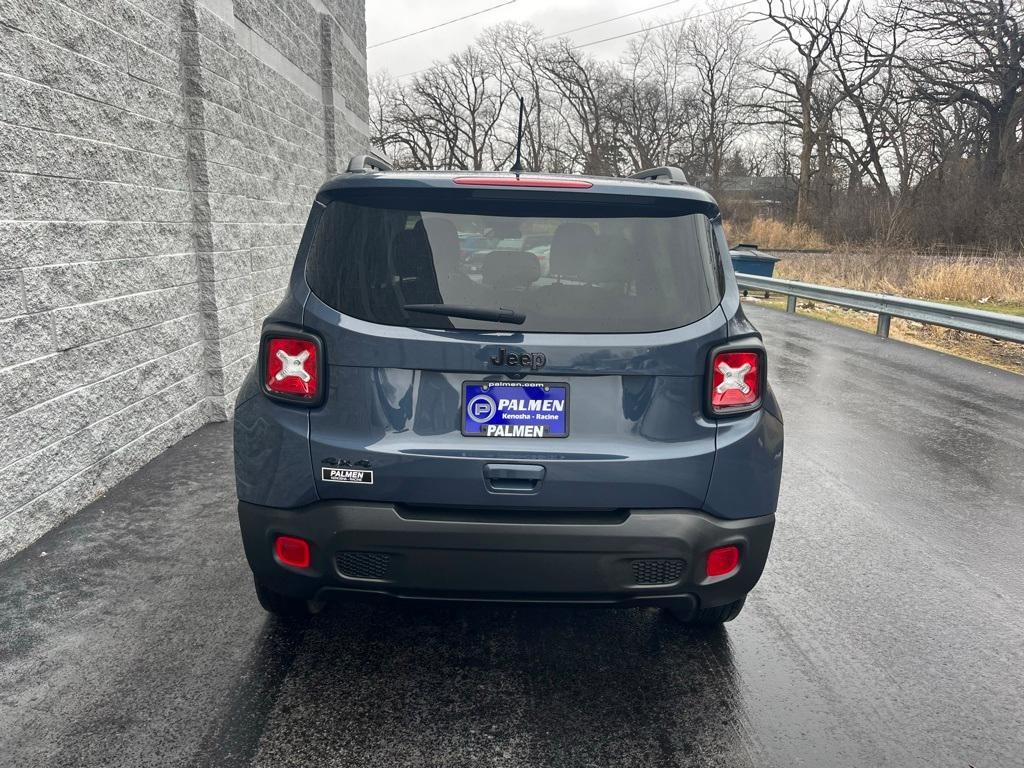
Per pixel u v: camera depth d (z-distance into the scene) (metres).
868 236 34.12
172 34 5.92
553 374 2.58
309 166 10.10
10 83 3.95
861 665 3.14
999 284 16.09
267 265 7.88
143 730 2.60
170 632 3.24
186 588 3.62
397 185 2.63
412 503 2.60
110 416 4.92
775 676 3.04
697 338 2.63
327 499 2.63
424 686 2.91
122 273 5.09
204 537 4.18
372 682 2.92
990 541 4.47
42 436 4.18
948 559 4.21
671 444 2.64
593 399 2.61
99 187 4.80
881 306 12.48
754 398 2.72
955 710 2.84
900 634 3.40
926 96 42.41
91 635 3.20
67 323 4.43
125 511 4.54
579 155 75.69
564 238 2.63
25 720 2.64
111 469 4.93
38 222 4.16
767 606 3.64
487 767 2.46
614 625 3.43
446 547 2.57
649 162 73.50
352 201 2.70
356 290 2.62
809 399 8.12
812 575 3.99
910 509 4.97
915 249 23.77
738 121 59.75
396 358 2.57
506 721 2.70
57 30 4.38
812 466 5.86
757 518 2.77
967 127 44.62
